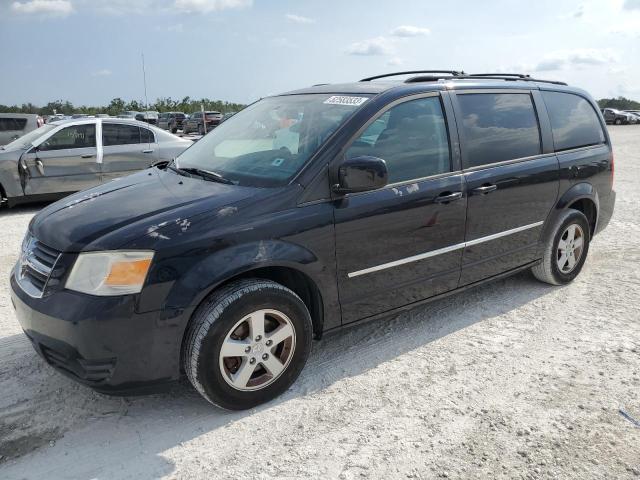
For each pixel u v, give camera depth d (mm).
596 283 4965
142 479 2506
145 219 2816
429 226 3617
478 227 3941
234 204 2939
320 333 3328
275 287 2947
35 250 2928
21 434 2812
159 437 2803
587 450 2678
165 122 38062
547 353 3652
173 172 3727
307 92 4059
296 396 3158
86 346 2586
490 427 2865
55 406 3055
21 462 2607
